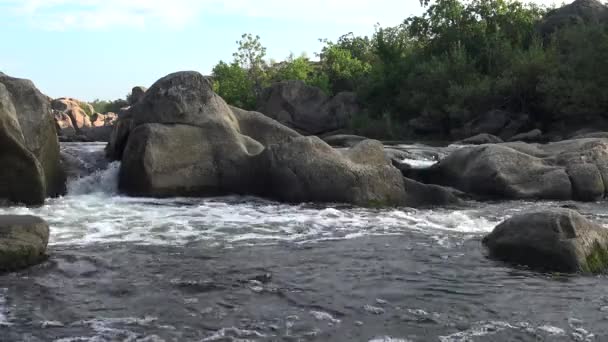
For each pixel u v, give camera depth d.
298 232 10.44
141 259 8.34
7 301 6.54
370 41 71.19
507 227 8.80
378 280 7.46
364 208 13.33
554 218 8.38
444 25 48.22
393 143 32.12
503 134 35.97
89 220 11.23
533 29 45.56
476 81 40.66
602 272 7.98
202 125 15.27
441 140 38.88
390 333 5.74
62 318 6.06
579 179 15.06
